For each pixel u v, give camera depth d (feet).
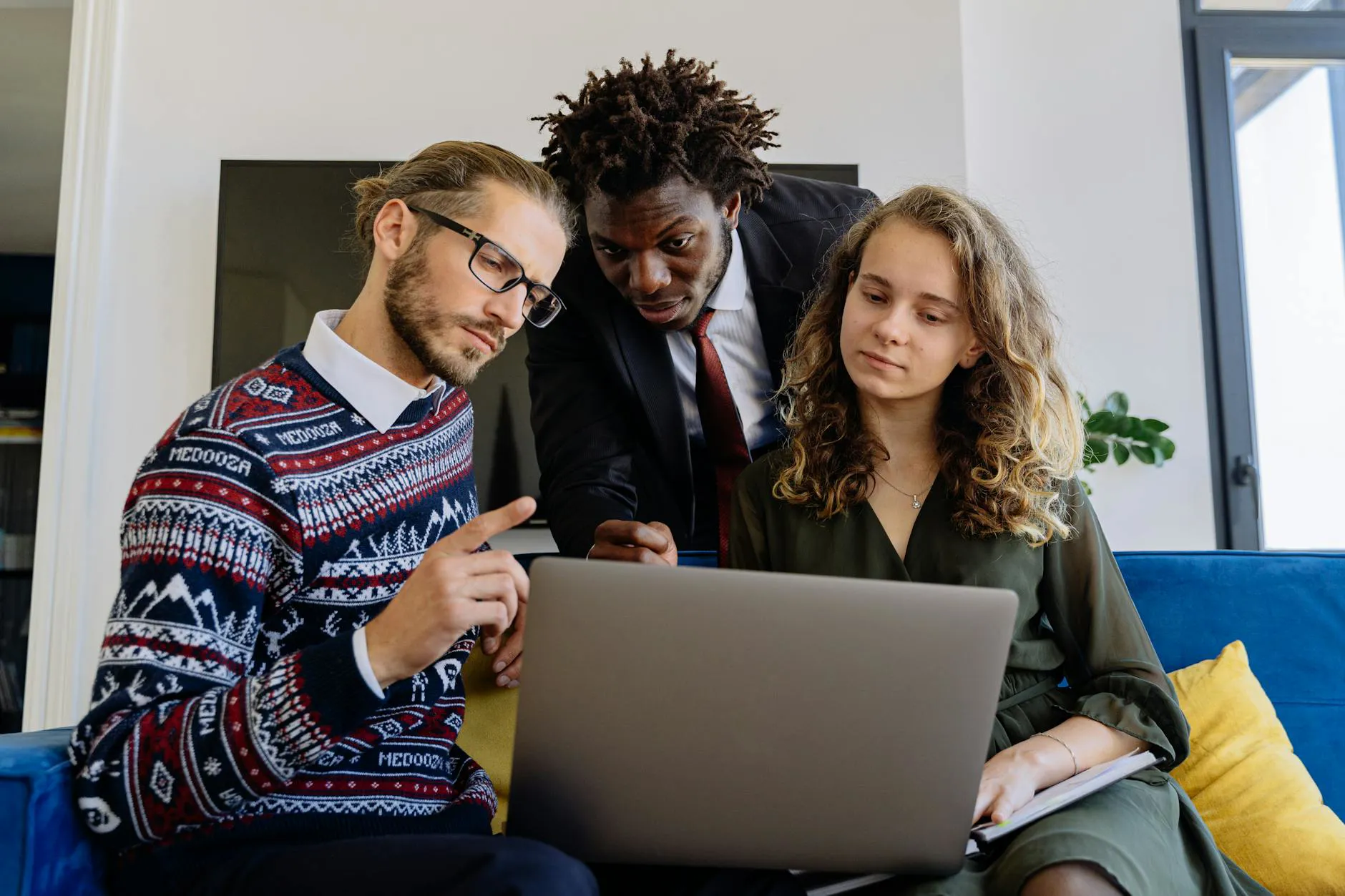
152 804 2.68
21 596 11.36
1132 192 9.04
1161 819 3.24
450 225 3.57
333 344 3.50
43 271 12.66
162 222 7.93
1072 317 8.91
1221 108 9.14
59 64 9.45
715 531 6.02
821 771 2.72
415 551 3.51
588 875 2.62
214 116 8.01
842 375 4.28
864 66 8.08
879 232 4.01
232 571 2.96
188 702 2.75
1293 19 9.25
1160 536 8.80
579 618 2.59
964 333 3.98
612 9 8.14
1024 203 9.00
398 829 3.21
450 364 3.60
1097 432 8.56
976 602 2.66
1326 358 9.23
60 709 7.46
